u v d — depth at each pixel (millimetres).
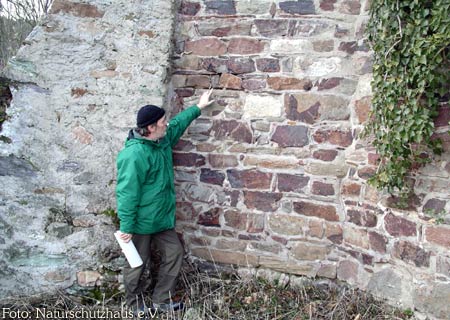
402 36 2709
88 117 3416
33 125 3357
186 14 3570
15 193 3400
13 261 3439
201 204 3691
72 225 3465
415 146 2857
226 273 3691
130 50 3402
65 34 3348
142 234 3227
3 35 7438
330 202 3379
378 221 3150
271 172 3498
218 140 3596
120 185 2996
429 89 2672
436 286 2828
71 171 3430
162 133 3127
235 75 3510
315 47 3314
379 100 2912
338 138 3311
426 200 2869
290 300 3387
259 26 3426
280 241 3533
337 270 3412
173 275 3412
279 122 3441
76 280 3490
